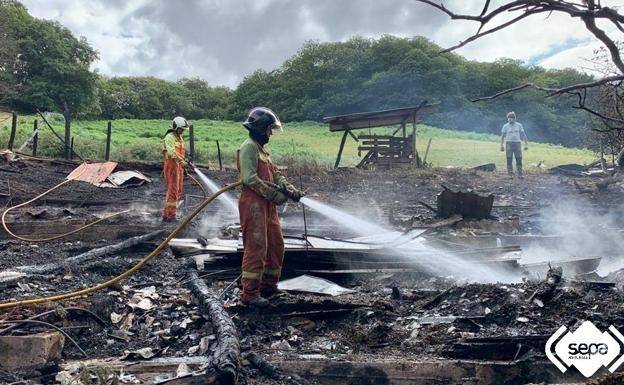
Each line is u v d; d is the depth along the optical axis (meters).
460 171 20.97
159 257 8.33
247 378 4.45
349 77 81.06
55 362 4.64
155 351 5.09
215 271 7.20
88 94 54.97
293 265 7.16
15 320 5.11
